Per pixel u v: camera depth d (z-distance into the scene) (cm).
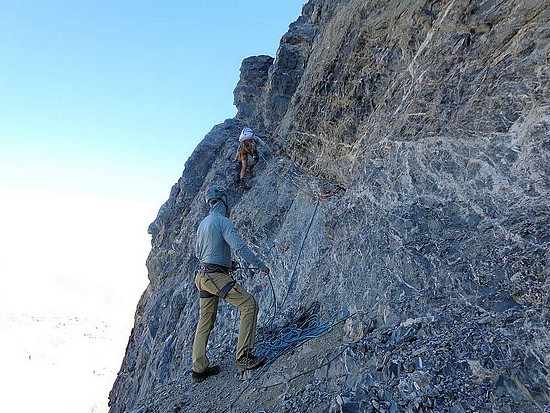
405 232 485
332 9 1190
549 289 314
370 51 834
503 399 268
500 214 417
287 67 1294
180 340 949
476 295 359
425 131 577
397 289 423
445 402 280
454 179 496
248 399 407
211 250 489
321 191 874
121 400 1203
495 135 478
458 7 609
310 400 341
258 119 1434
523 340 293
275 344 526
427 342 338
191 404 462
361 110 830
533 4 505
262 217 979
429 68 628
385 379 320
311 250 746
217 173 1248
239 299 479
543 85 453
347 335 425
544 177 407
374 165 650
